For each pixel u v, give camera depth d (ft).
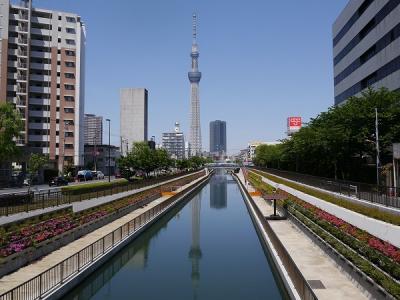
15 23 314.76
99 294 69.62
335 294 51.65
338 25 237.45
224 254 100.58
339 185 120.47
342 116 141.08
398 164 104.12
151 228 129.80
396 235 58.65
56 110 336.90
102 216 108.17
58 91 337.93
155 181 239.71
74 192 130.62
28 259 66.64
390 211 76.38
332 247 68.64
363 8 191.83
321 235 77.56
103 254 76.89
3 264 59.21
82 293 64.90
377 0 171.22
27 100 316.19
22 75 315.17
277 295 68.08
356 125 135.44
